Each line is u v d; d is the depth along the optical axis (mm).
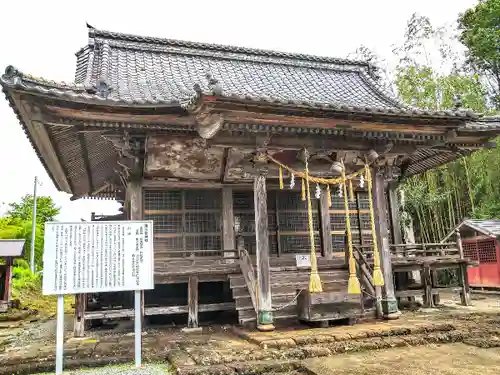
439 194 19000
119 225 5707
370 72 13484
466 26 22047
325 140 7852
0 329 11141
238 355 5691
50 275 5297
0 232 28812
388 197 12180
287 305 7547
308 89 11805
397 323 7500
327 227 10992
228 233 10016
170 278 8438
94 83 8961
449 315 8641
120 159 8938
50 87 6824
